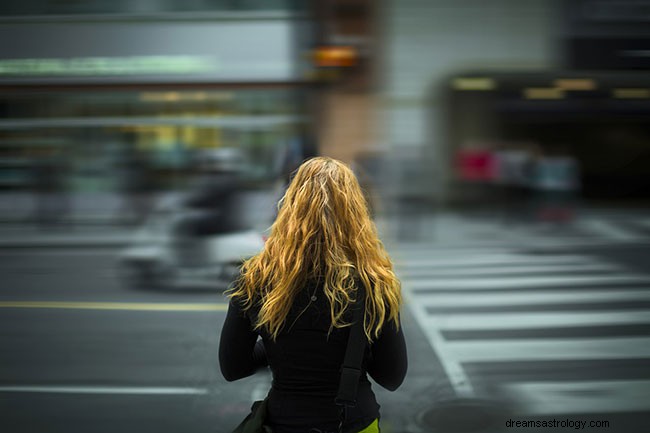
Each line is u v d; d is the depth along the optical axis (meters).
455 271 10.01
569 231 14.30
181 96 13.29
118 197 13.62
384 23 14.31
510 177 15.30
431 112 14.75
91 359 5.71
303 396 1.97
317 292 1.99
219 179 8.95
